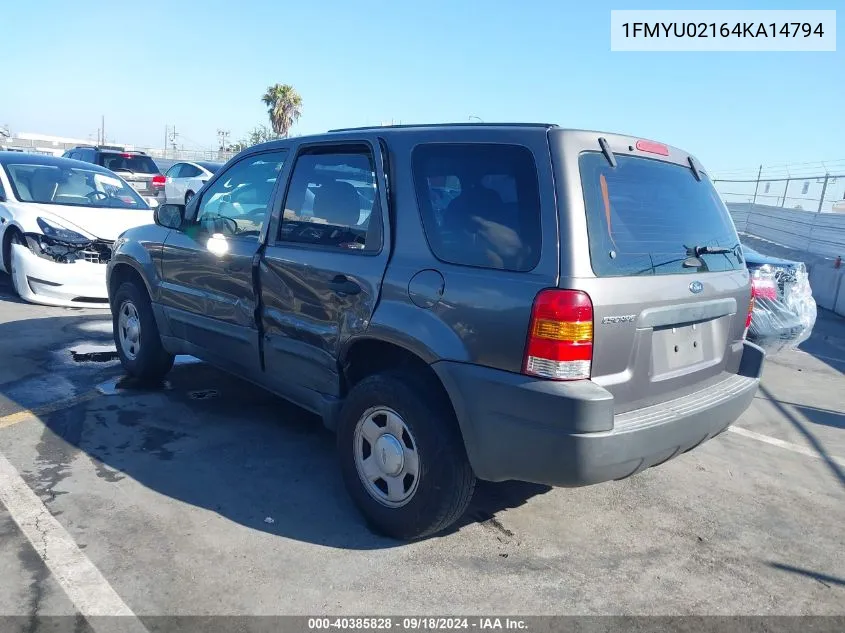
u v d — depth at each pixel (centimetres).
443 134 345
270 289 414
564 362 286
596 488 428
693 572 339
